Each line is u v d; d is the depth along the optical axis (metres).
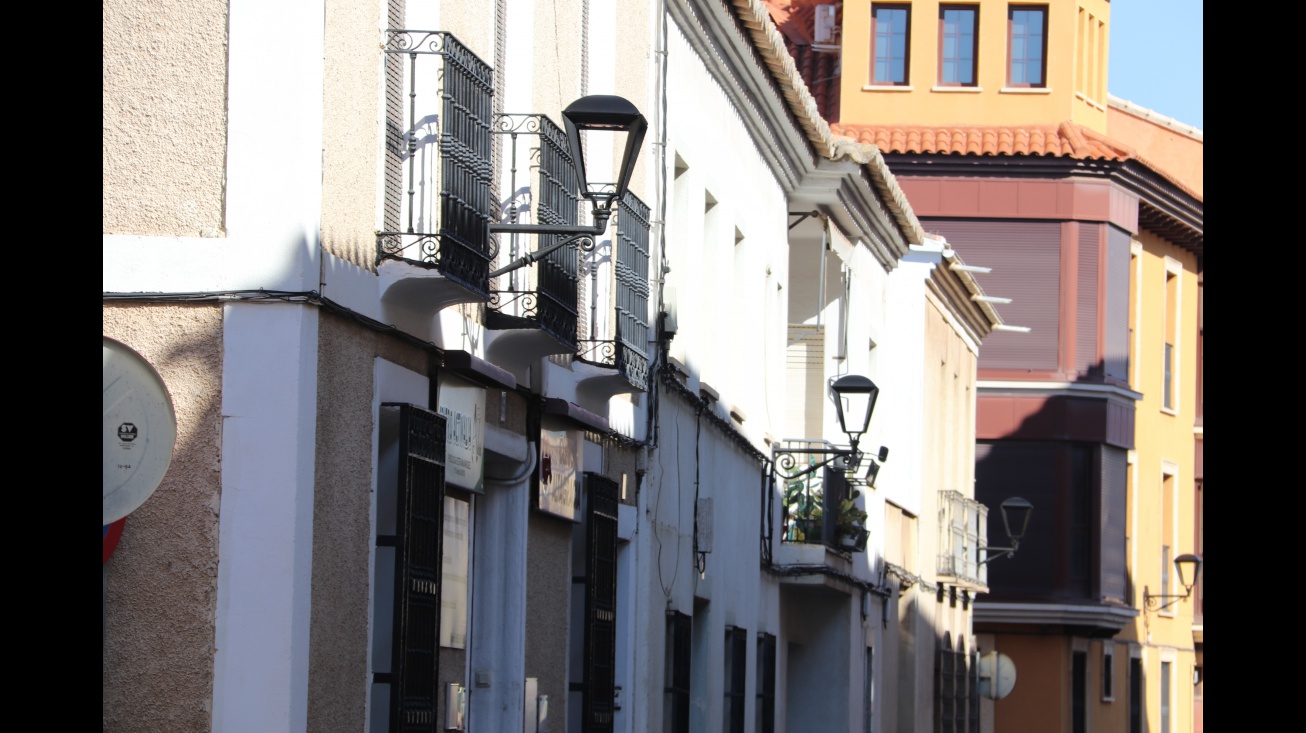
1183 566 66.75
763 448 32.75
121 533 13.58
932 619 49.47
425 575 15.55
